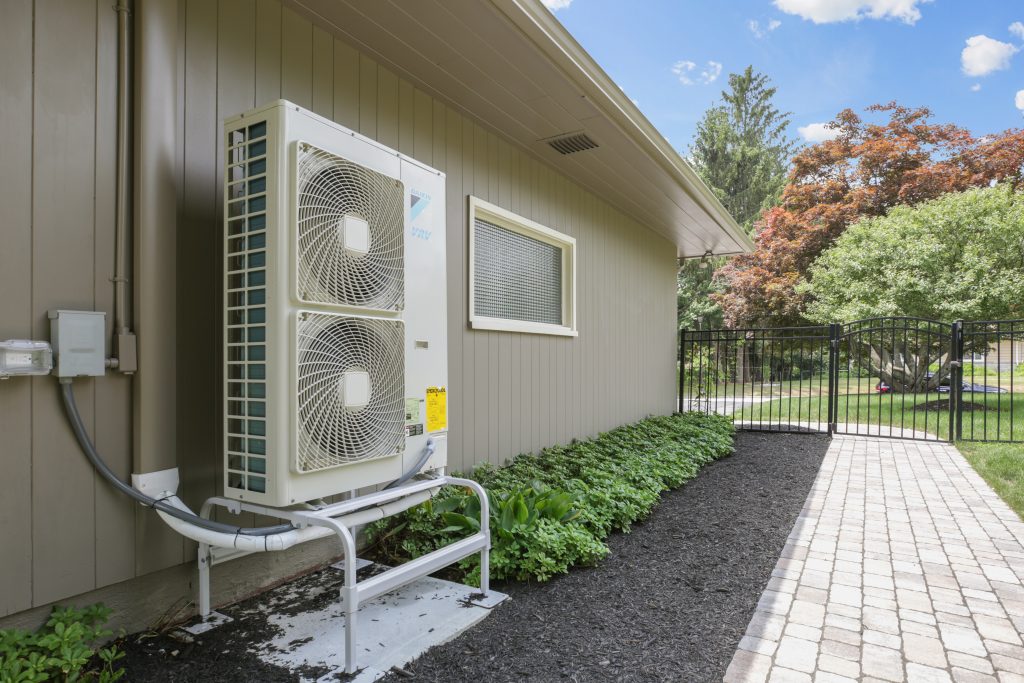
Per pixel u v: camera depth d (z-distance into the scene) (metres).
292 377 2.00
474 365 4.39
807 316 14.43
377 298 2.34
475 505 3.20
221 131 2.54
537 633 2.32
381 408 2.34
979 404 11.48
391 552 3.12
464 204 4.31
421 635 2.23
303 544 2.90
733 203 26.50
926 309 10.98
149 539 2.21
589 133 4.64
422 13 2.99
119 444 2.12
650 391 8.41
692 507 4.35
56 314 1.92
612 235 6.98
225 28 2.58
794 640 2.32
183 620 2.36
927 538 3.66
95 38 2.07
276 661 2.04
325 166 2.13
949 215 11.10
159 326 2.16
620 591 2.76
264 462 2.04
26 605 1.88
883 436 8.01
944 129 19.69
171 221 2.22
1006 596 2.78
